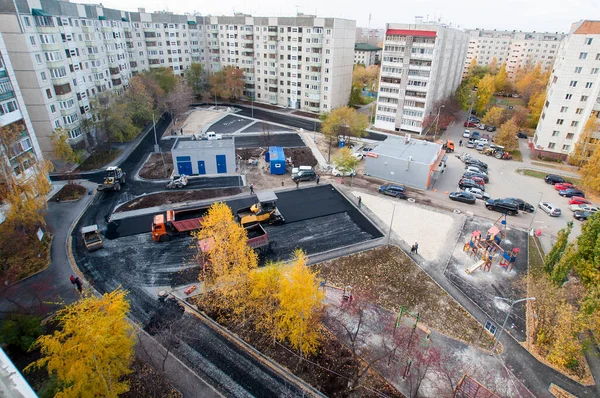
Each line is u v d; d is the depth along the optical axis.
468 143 78.62
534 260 40.41
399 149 62.25
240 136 79.50
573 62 64.62
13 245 38.44
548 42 164.75
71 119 62.62
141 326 29.78
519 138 84.81
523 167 67.88
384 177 60.03
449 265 39.03
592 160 55.28
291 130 85.25
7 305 31.55
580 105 66.06
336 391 25.39
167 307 31.81
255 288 27.64
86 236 39.56
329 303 33.06
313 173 57.84
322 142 77.19
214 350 28.02
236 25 110.38
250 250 32.00
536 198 55.28
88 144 65.69
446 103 96.25
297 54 98.75
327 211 48.75
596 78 63.22
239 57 113.56
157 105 90.25
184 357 27.34
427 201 53.03
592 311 26.72
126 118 71.12
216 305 32.00
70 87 62.38
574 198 52.91
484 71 137.88
